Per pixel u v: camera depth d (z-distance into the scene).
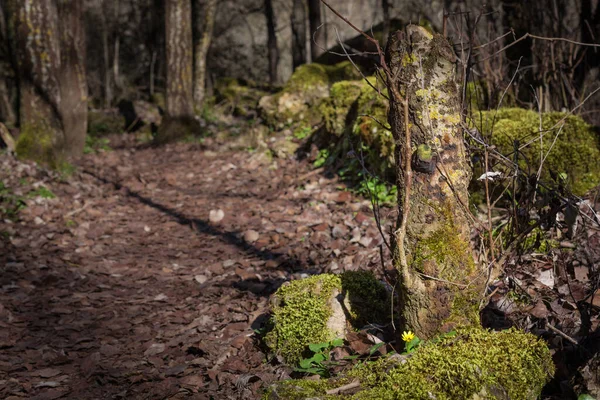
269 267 5.45
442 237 2.81
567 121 5.15
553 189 3.15
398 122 2.85
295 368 3.18
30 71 10.03
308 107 11.37
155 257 6.25
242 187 8.74
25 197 8.09
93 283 5.58
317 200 7.12
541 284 3.51
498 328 3.17
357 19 27.02
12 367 3.93
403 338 2.84
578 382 2.54
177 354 4.01
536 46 6.55
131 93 23.61
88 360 3.99
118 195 8.95
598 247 3.71
